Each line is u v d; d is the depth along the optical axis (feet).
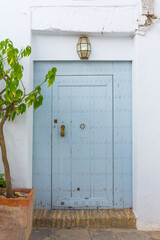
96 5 13.01
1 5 12.82
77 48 13.34
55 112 13.88
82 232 12.51
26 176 12.79
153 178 12.94
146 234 12.47
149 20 12.92
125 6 13.02
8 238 10.64
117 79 13.91
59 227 12.91
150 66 12.94
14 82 10.35
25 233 10.66
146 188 12.92
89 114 13.94
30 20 12.84
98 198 13.96
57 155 13.93
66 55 13.57
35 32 13.26
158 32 12.97
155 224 12.94
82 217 13.04
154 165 12.94
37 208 13.89
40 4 12.92
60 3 12.96
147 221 12.93
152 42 12.96
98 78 13.92
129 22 13.03
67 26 12.99
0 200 10.65
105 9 13.04
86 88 13.93
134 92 13.34
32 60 13.41
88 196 13.97
